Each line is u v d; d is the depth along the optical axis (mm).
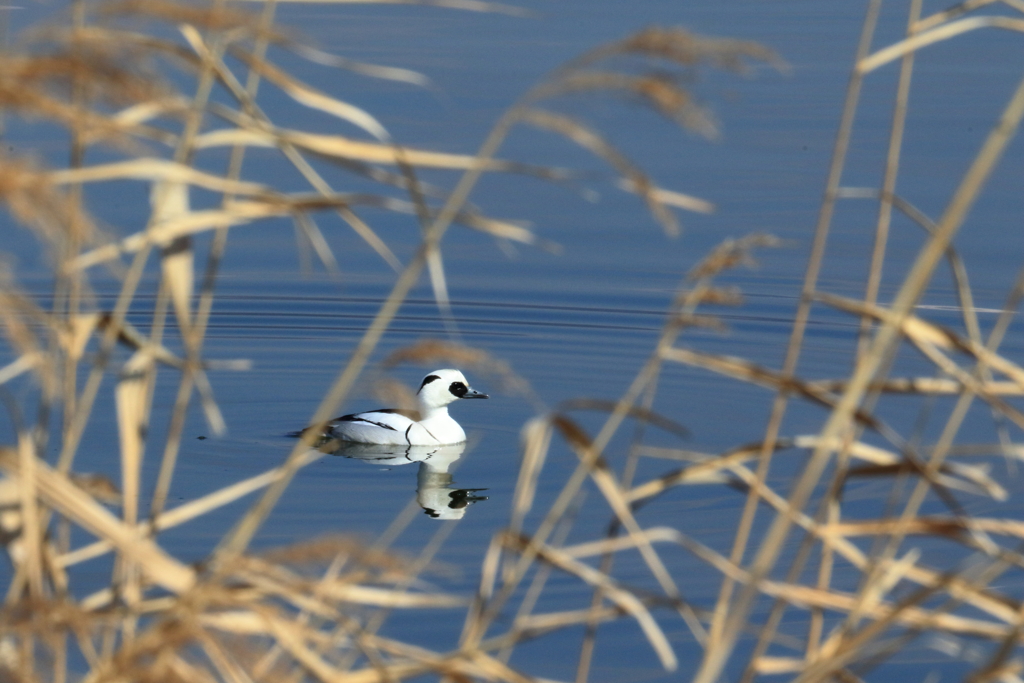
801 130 31812
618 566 14305
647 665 11828
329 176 28422
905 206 7785
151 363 7277
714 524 15695
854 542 14992
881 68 36656
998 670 6734
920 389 7547
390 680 6645
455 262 26219
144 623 8227
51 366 6953
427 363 6910
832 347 22609
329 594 6516
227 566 6230
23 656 6441
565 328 23609
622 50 5891
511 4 40969
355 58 34062
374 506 16688
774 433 7832
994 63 37531
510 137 30219
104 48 5793
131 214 25594
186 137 6594
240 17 6223
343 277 25562
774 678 11445
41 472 6012
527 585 13750
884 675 11445
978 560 8203
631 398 7230
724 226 27031
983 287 24281
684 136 31594
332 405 7160
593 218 27484
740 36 38062
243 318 23875
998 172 29484
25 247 24531
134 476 7094
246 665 6438
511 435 20156
